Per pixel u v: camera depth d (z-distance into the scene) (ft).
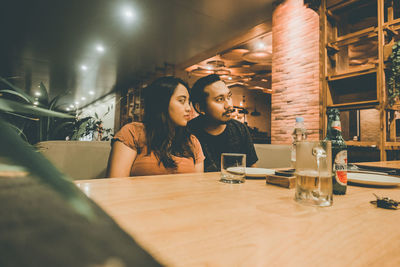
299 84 12.05
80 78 29.84
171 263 0.86
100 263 0.34
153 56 22.56
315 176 1.84
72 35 18.39
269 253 0.99
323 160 1.85
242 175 2.79
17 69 26.27
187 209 1.60
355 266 0.90
